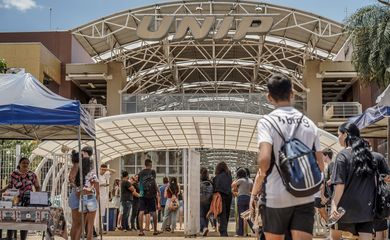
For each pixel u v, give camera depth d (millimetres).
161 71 40188
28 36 36000
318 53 36938
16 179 11750
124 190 16672
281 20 31953
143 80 42344
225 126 17766
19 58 30672
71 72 34781
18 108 9398
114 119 16953
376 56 24703
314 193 4242
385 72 24719
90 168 10648
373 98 34375
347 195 6527
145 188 16094
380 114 9984
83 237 9938
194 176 16016
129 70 39844
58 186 17094
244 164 32969
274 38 36062
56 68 34062
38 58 30688
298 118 4535
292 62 38906
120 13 31922
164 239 14492
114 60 35625
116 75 35281
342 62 33875
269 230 4438
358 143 6613
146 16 31109
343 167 6539
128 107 34781
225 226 15359
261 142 4379
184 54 39000
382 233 8320
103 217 16062
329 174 9656
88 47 35438
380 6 25125
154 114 16797
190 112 16719
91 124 11039
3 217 9531
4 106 9391
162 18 31312
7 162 17109
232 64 40312
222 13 32906
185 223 15312
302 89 37219
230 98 32312
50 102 9625
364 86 27484
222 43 35750
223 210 15344
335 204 6551
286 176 4242
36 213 9523
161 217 22516
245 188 15102
